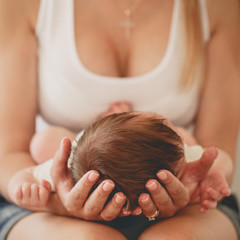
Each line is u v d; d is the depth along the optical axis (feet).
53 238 2.77
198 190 3.23
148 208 2.75
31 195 2.98
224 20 4.71
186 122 4.88
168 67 4.41
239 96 4.65
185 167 3.14
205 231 3.00
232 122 4.59
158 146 2.78
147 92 4.44
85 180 2.59
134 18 4.51
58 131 4.05
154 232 2.90
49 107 4.66
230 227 3.35
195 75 4.59
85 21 4.46
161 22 4.54
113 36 4.48
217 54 4.69
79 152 2.89
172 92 4.54
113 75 4.41
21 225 3.15
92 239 2.63
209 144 4.46
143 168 2.74
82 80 4.36
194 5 4.53
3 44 4.36
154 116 2.97
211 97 4.63
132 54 4.49
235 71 4.66
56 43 4.45
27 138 4.33
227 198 4.03
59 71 4.44
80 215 2.94
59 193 3.04
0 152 4.14
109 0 4.49
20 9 4.39
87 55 4.39
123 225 3.08
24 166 3.80
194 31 4.55
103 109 4.52
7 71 4.32
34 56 4.49
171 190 2.77
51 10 4.39
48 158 3.89
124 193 2.77
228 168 3.71
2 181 3.66
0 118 4.26
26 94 4.39
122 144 2.75
